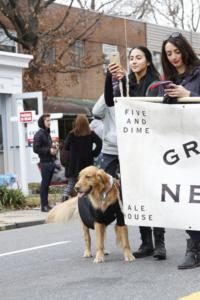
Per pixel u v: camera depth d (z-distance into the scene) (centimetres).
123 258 802
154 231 772
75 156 1323
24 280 714
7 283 704
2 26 2489
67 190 1405
